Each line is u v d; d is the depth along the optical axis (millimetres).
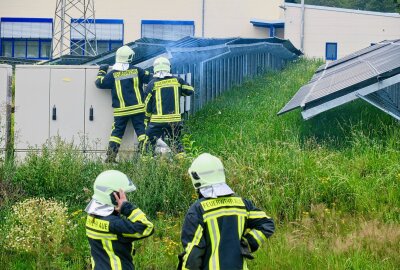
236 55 24672
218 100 21328
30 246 10234
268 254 9758
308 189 12086
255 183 12133
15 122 14914
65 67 14953
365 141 14352
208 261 7062
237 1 45188
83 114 14938
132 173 12734
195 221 7113
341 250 9805
